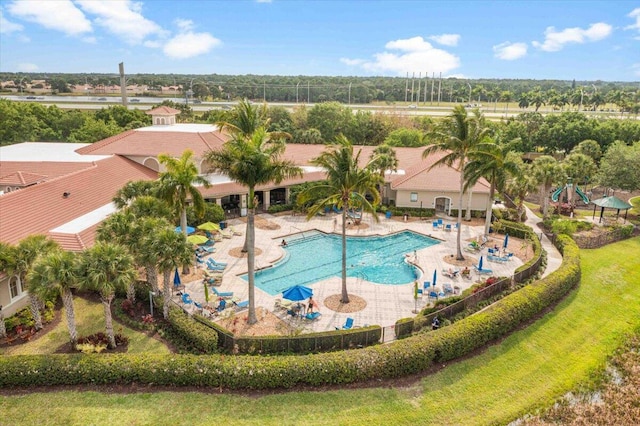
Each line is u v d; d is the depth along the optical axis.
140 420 18.70
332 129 93.50
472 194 52.62
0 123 76.38
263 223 48.50
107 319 23.67
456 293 31.92
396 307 29.91
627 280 36.28
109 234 26.89
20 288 27.73
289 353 23.77
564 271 33.38
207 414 19.19
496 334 25.83
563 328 28.16
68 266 21.88
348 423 18.98
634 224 52.53
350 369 21.27
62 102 155.12
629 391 22.73
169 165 32.12
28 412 18.98
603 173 58.62
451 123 37.72
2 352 23.31
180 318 25.75
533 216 54.31
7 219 30.88
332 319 28.06
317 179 55.59
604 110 192.25
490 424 19.47
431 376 22.41
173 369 20.78
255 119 35.44
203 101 189.25
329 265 38.06
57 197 37.09
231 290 32.09
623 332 28.27
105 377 20.72
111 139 55.88
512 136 91.25
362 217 51.69
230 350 23.86
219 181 49.97
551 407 21.08
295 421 18.97
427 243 44.06
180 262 25.56
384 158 50.94
